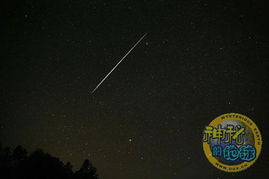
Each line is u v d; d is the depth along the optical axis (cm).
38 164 946
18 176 901
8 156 939
